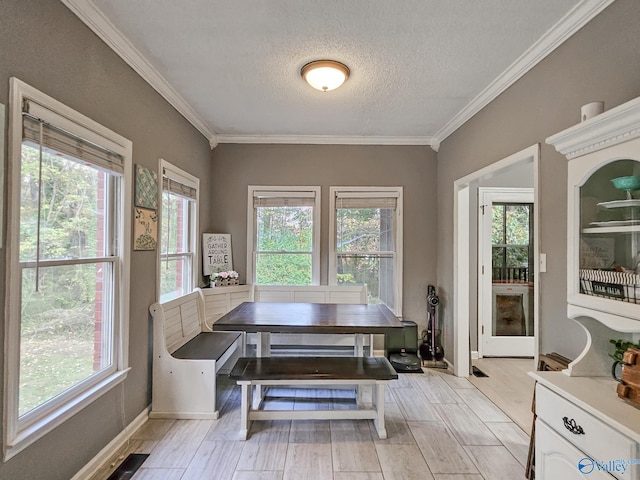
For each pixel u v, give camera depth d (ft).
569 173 5.01
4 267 4.51
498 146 9.11
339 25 6.56
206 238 12.77
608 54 5.61
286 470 6.52
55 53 5.37
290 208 13.85
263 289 13.46
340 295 13.50
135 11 6.15
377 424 7.80
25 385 4.99
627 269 4.44
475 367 12.51
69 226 5.92
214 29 6.70
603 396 4.25
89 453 6.25
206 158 13.09
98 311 6.70
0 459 4.44
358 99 9.95
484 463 6.81
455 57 7.64
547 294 7.11
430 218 13.73
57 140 5.42
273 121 11.87
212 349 9.42
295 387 10.33
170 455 6.96
